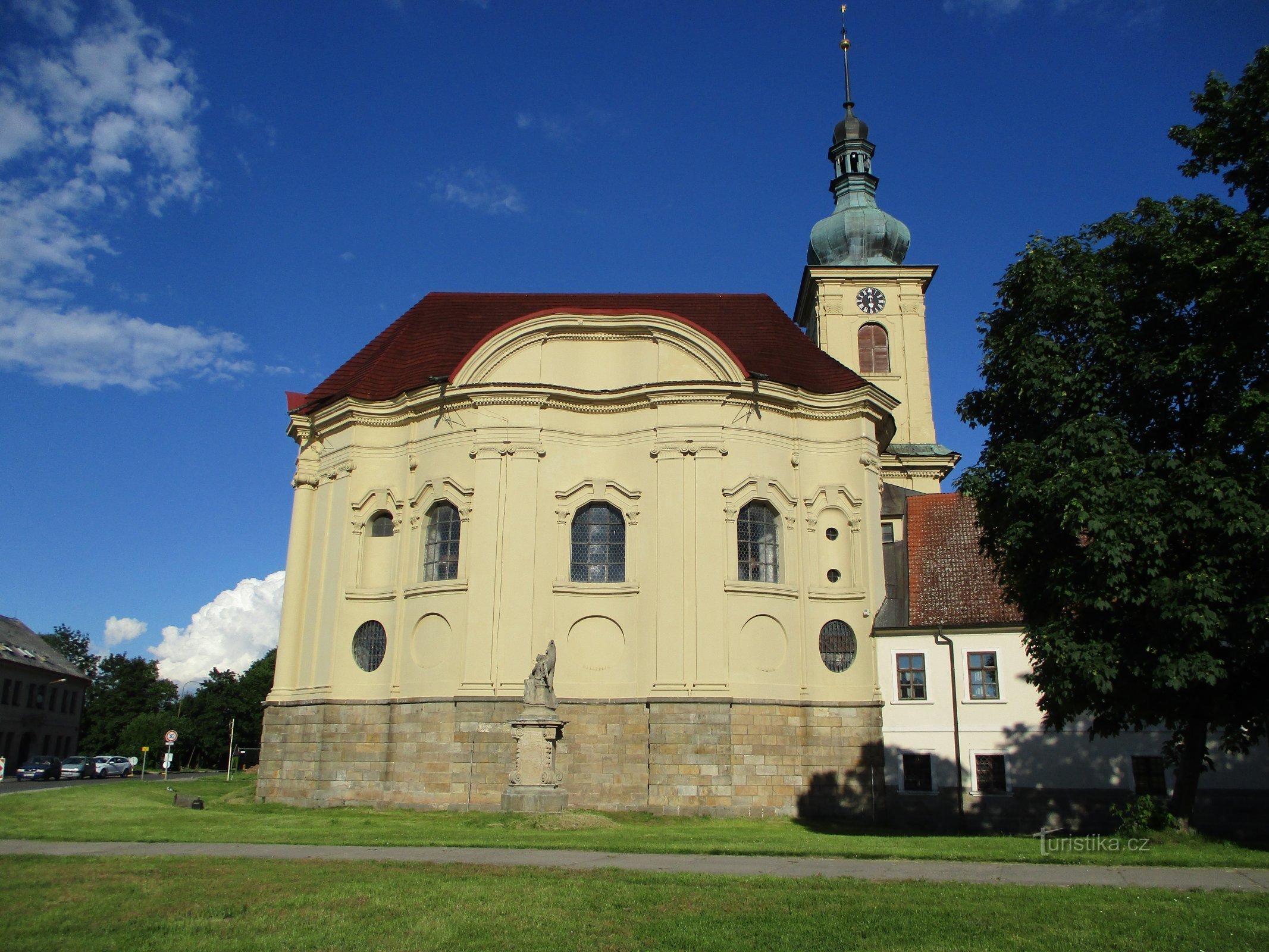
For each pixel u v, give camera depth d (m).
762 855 21.20
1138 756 34.94
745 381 39.50
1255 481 22.00
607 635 38.03
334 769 38.59
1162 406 24.77
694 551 37.62
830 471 41.12
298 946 12.42
